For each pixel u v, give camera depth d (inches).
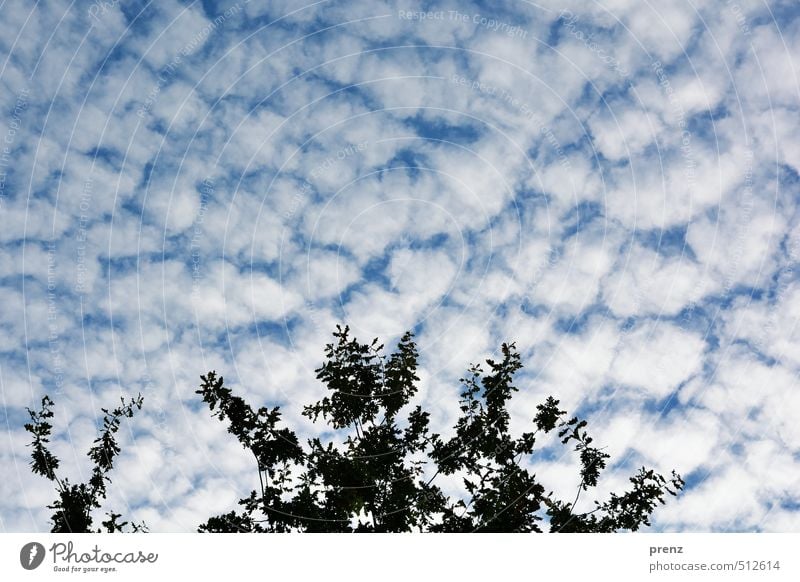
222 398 383.9
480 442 378.9
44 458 371.9
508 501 361.1
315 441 375.6
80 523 360.5
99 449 385.4
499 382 390.6
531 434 378.3
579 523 361.7
